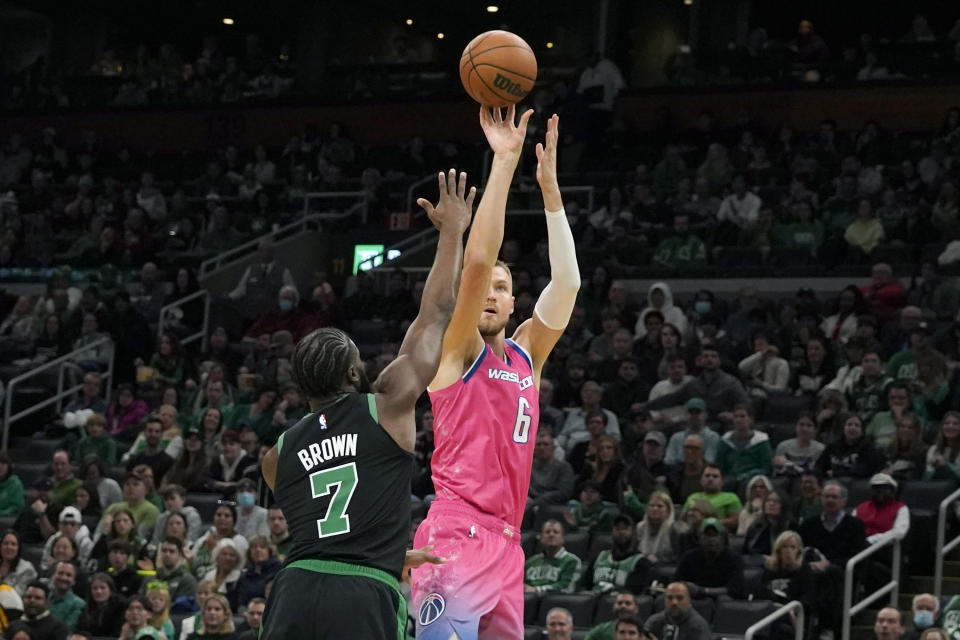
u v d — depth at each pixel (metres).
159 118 36.12
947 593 15.88
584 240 26.42
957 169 25.86
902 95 29.92
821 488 16.39
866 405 18.38
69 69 44.31
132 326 25.27
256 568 16.38
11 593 15.49
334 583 5.85
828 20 40.59
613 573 15.88
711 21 37.81
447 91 34.41
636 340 21.19
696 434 17.94
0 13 44.62
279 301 26.12
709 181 27.66
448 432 7.16
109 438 21.64
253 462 19.77
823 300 23.95
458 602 6.91
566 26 41.03
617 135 30.81
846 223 25.23
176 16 43.81
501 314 7.26
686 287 25.02
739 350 20.97
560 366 20.97
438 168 31.47
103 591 16.03
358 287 26.12
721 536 15.18
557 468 17.95
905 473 16.92
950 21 39.31
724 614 14.80
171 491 18.39
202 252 29.64
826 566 14.92
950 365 18.52
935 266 23.23
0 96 38.66
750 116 30.14
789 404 19.47
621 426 19.33
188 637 15.07
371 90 35.97
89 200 31.89
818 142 28.98
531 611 15.62
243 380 22.42
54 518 19.08
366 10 40.88
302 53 38.75
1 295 28.28
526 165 29.44
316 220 30.05
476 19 42.25
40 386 25.02
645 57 38.41
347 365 6.14
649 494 17.05
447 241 6.37
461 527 7.02
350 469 5.99
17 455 22.72
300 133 35.12
